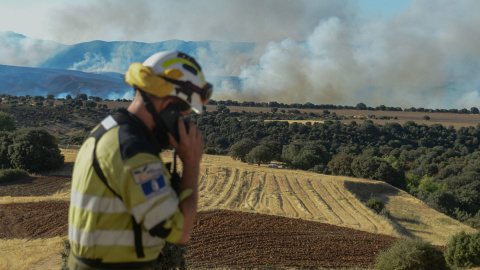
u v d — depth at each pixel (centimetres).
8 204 3441
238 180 5331
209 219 3319
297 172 6172
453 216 5631
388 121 19250
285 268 2362
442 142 15112
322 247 2883
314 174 6150
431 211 5231
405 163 11831
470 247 2003
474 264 2005
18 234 2603
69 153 6538
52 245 2222
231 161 8019
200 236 2817
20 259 1914
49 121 14312
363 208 4769
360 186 5759
